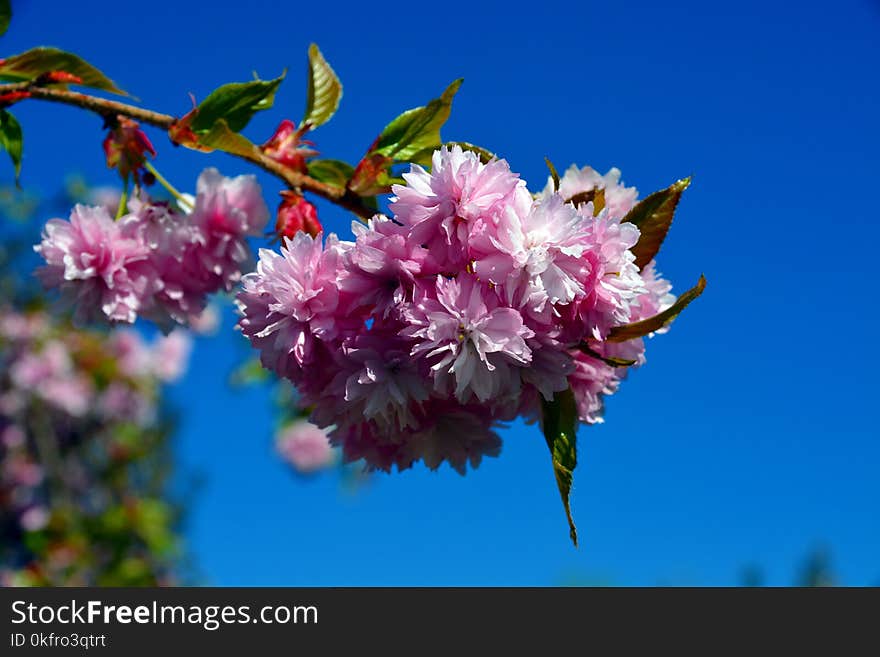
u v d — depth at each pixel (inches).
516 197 24.5
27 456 97.7
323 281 25.1
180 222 28.6
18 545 96.1
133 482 102.0
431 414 26.3
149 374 101.0
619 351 26.0
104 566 86.9
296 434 96.3
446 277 24.7
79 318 28.9
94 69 28.3
